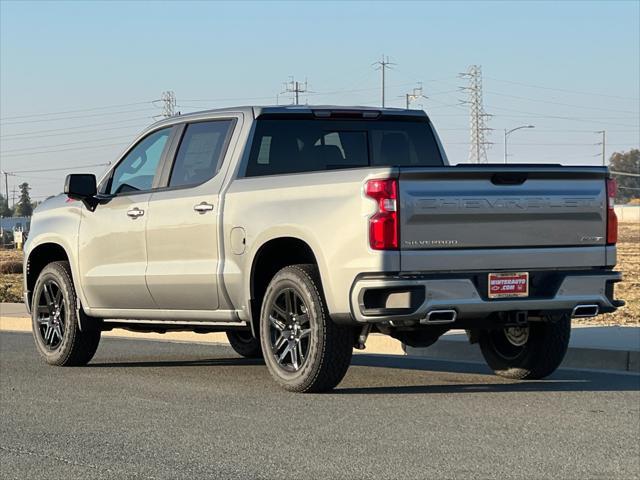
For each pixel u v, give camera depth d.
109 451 7.09
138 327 11.56
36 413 8.64
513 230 8.95
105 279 11.18
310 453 6.91
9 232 134.38
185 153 10.62
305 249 9.65
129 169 11.24
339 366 9.16
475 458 6.70
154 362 12.37
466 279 8.73
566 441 7.19
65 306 11.74
